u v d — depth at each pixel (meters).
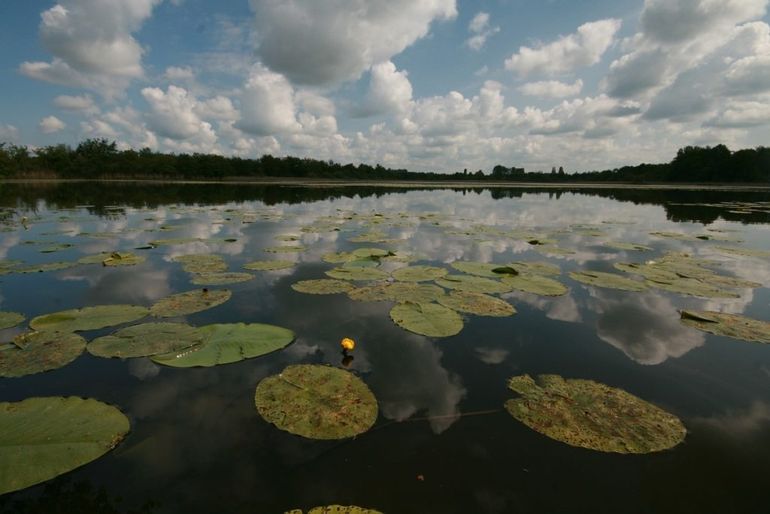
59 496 1.88
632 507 1.88
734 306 4.71
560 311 4.43
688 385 2.98
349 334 3.78
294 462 2.12
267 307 4.45
